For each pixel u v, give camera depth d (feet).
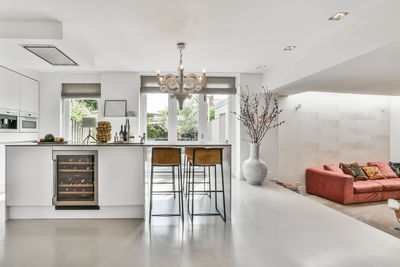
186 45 13.30
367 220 14.28
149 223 10.52
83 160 11.19
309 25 10.77
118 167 11.01
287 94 19.97
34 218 11.12
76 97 19.65
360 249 8.22
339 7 9.23
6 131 15.55
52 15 9.81
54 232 9.57
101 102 19.12
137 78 19.03
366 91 18.13
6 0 8.64
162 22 10.58
